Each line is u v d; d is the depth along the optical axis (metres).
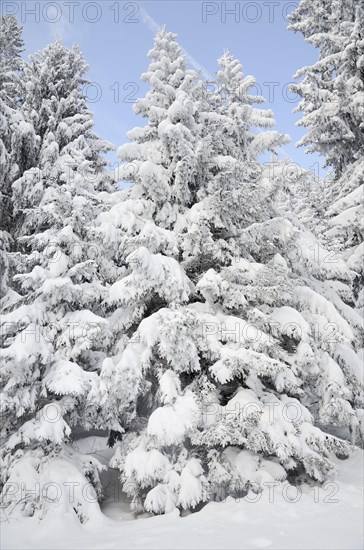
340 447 9.05
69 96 19.56
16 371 8.70
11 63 22.30
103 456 11.36
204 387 8.98
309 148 18.48
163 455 8.38
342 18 17.86
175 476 8.05
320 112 17.16
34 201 14.98
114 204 11.43
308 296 10.55
